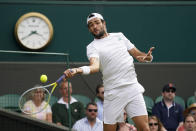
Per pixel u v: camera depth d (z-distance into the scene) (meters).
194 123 25.47
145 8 32.56
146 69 31.78
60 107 24.89
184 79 31.98
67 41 31.92
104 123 18.23
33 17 31.55
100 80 31.16
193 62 32.62
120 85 17.70
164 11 32.69
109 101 17.95
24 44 31.33
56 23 31.94
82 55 31.97
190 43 32.78
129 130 23.38
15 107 22.88
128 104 17.81
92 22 18.05
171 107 27.52
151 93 31.72
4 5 31.66
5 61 31.14
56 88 26.44
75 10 32.09
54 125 20.98
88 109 24.33
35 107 22.67
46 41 31.52
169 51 32.66
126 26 32.41
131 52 18.62
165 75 31.86
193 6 32.84
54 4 32.00
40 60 31.27
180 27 32.75
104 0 32.88
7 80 27.83
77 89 30.94
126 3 32.38
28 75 29.16
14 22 31.67
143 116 17.69
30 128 20.67
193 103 29.19
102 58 17.84
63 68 30.61
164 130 24.66
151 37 32.53
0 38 31.45
